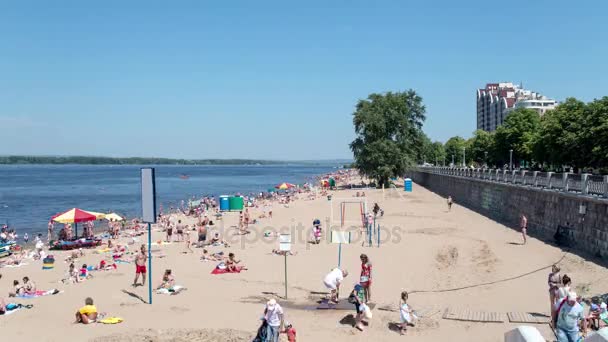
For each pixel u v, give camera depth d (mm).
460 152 134125
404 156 80062
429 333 15031
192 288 20953
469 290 20250
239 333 14289
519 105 167250
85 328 15055
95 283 22469
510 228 36375
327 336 14797
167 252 31141
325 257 27078
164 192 107312
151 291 18969
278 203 64875
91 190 111312
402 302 15469
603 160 44344
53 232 48781
